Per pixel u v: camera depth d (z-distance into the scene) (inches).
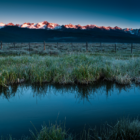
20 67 363.9
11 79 308.2
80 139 124.2
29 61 440.1
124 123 138.0
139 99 219.9
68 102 212.5
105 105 199.5
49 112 179.3
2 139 125.8
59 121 156.6
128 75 322.0
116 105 198.4
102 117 163.8
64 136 125.1
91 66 350.9
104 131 135.4
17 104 206.2
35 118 164.4
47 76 319.0
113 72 332.2
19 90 269.9
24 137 130.4
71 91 263.0
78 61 414.0
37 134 128.8
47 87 285.6
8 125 149.8
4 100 222.4
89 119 159.9
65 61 398.9
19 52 897.5
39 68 352.5
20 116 168.7
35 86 291.7
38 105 202.2
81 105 200.4
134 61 393.4
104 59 442.0
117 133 126.5
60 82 303.1
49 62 409.1
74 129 140.3
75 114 172.7
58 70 338.3
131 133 125.7
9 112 180.4
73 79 312.2
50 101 217.0
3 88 280.2
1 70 338.3
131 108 187.6
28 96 239.5
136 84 297.3
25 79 328.8
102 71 350.9
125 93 248.7
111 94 244.7
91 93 251.4
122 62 408.5
